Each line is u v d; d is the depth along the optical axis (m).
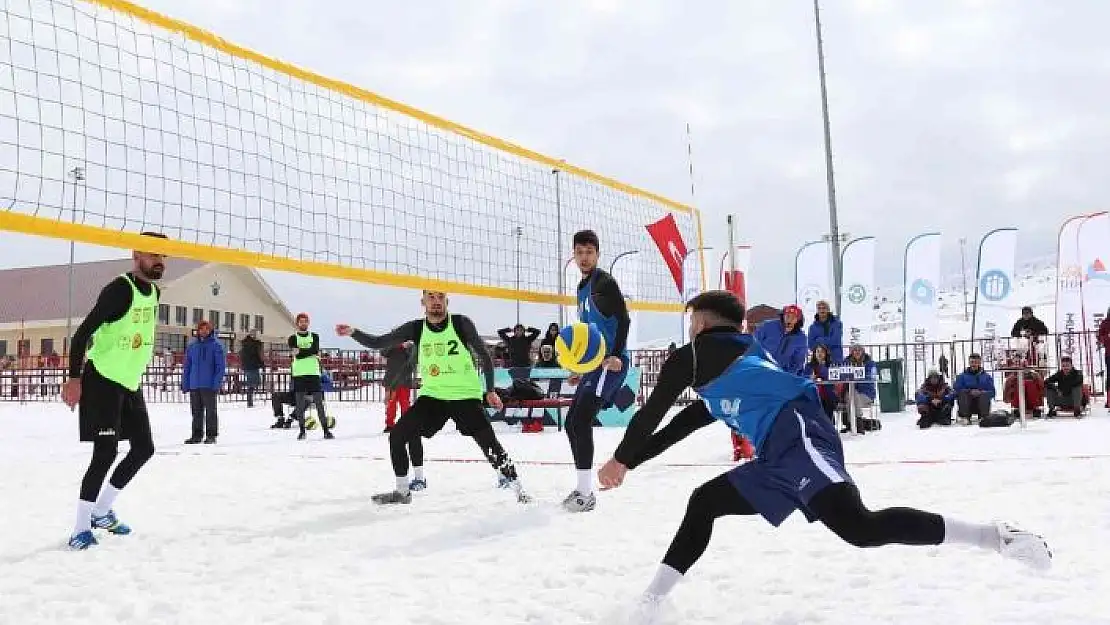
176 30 5.51
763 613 2.63
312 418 10.80
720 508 2.58
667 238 9.40
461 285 7.47
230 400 21.48
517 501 5.12
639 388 12.75
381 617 2.66
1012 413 10.97
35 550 3.86
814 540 3.66
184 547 3.84
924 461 6.60
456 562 3.46
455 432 11.39
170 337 34.59
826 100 19.11
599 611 2.69
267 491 5.65
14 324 34.34
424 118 7.29
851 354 10.88
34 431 12.08
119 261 37.12
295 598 2.93
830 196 18.66
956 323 33.22
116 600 2.93
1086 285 15.03
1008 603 2.61
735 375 2.49
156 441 10.39
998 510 4.25
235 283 38.62
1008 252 16.02
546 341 13.17
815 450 2.42
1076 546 3.38
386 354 11.55
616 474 2.58
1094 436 8.45
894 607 2.62
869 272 17.72
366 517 4.60
